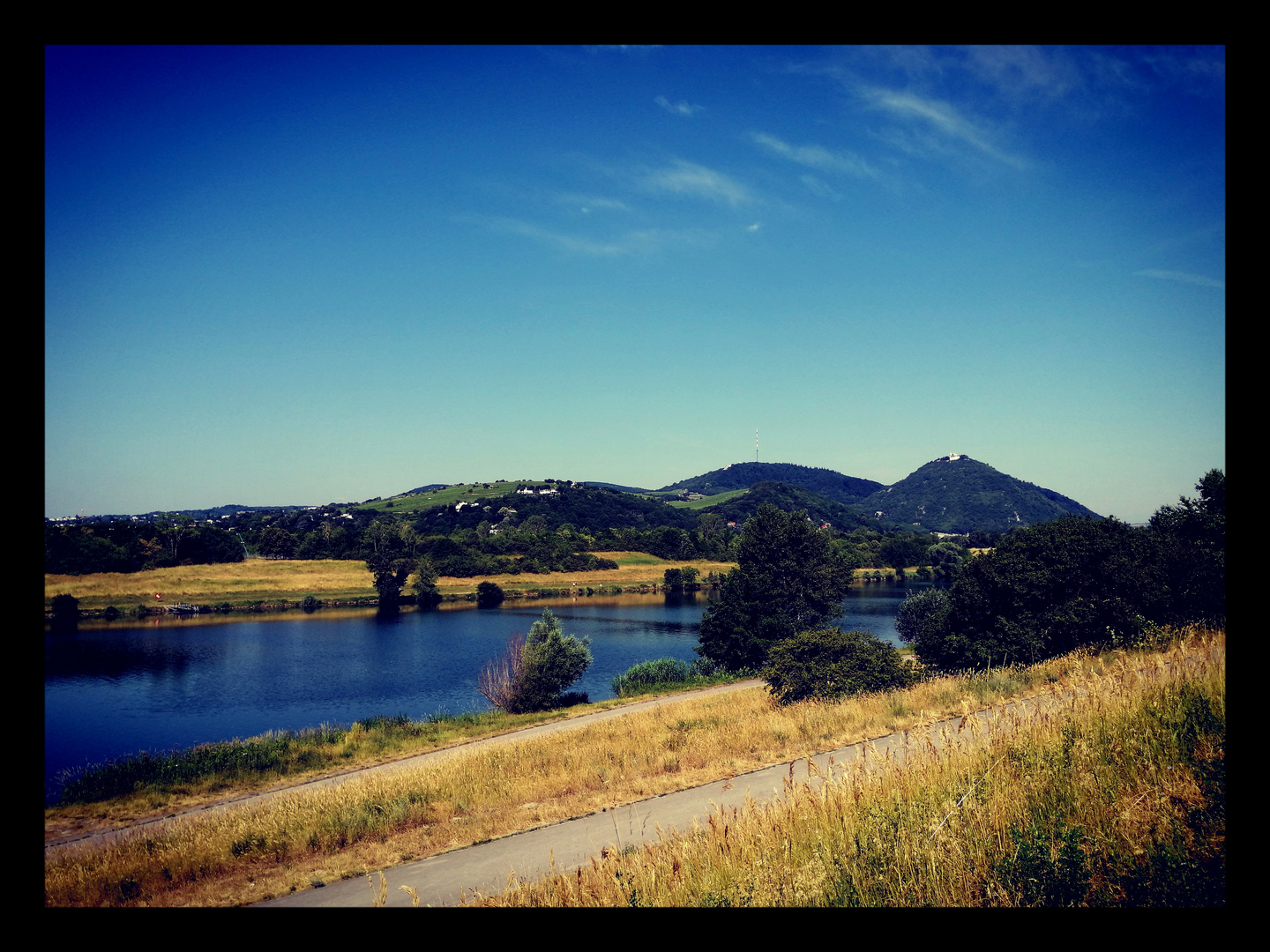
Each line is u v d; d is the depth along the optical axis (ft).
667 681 141.69
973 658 87.45
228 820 48.06
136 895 32.42
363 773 71.31
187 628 241.14
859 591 345.10
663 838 26.73
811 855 20.07
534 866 30.07
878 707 52.75
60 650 200.23
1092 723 24.35
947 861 17.22
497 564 404.57
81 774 80.43
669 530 496.23
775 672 77.77
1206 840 15.48
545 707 123.44
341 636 226.99
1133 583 79.46
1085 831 17.31
